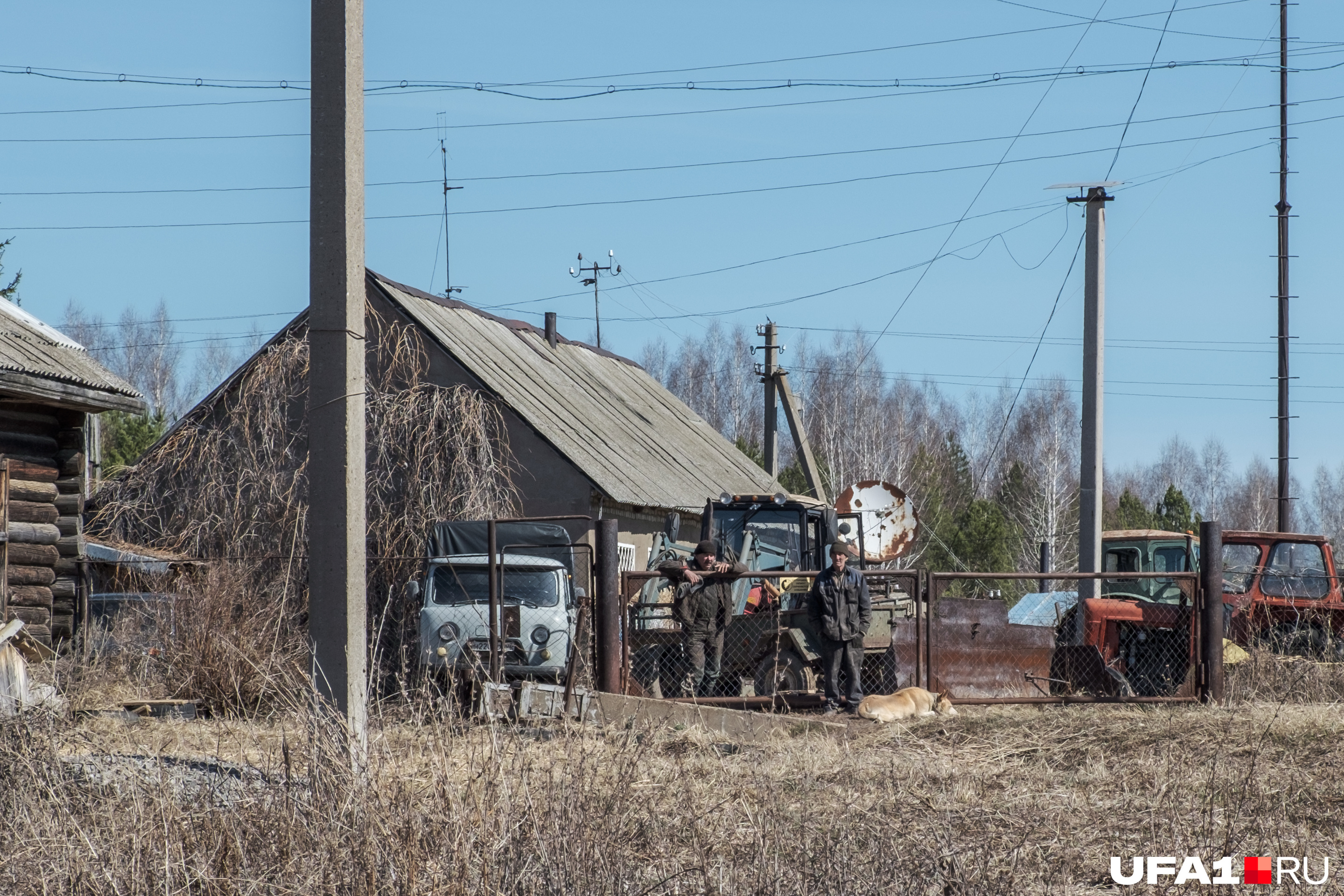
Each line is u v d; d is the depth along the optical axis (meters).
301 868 21.23
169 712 45.59
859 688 47.81
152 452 75.69
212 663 47.28
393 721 29.70
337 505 29.20
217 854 21.91
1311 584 69.19
